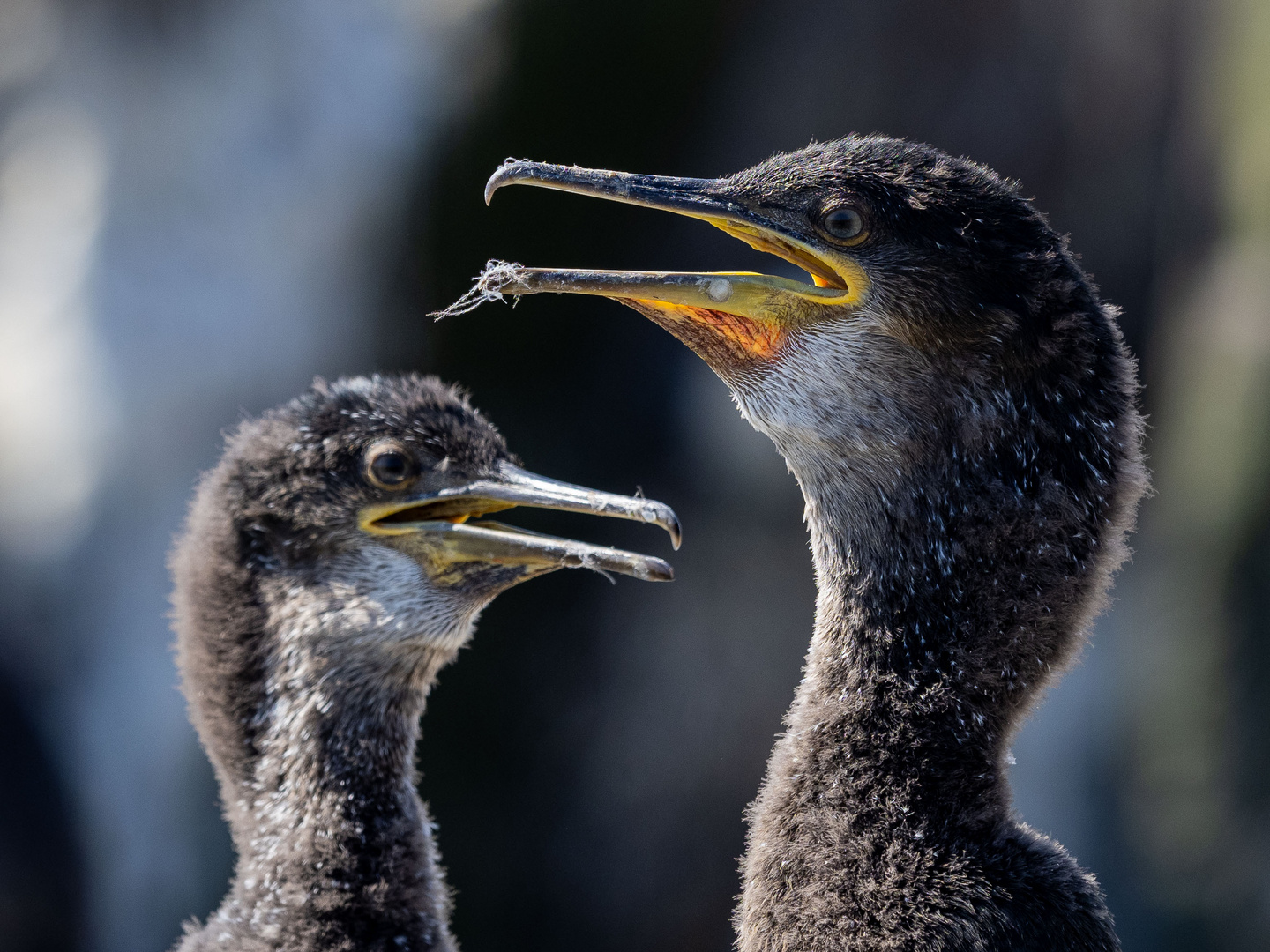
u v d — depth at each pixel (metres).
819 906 5.70
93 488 15.63
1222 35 16.92
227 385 15.95
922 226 6.04
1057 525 5.88
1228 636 18.09
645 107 17.11
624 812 17.09
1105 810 17.89
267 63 15.96
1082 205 17.33
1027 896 5.53
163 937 15.48
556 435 17.66
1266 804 17.70
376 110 16.19
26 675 15.59
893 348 6.06
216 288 15.96
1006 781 5.96
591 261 17.45
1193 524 18.72
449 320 17.08
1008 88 16.75
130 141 16.14
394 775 7.05
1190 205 18.03
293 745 6.91
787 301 6.23
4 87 17.19
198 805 15.43
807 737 6.04
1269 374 18.27
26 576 15.62
